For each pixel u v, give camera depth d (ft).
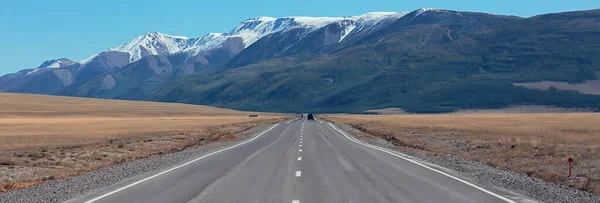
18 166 89.97
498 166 80.89
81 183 61.26
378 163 82.43
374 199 48.80
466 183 59.11
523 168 74.79
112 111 578.25
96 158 103.60
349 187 56.34
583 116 367.45
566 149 94.84
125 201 48.34
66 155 107.76
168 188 56.54
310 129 224.74
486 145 117.08
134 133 193.47
